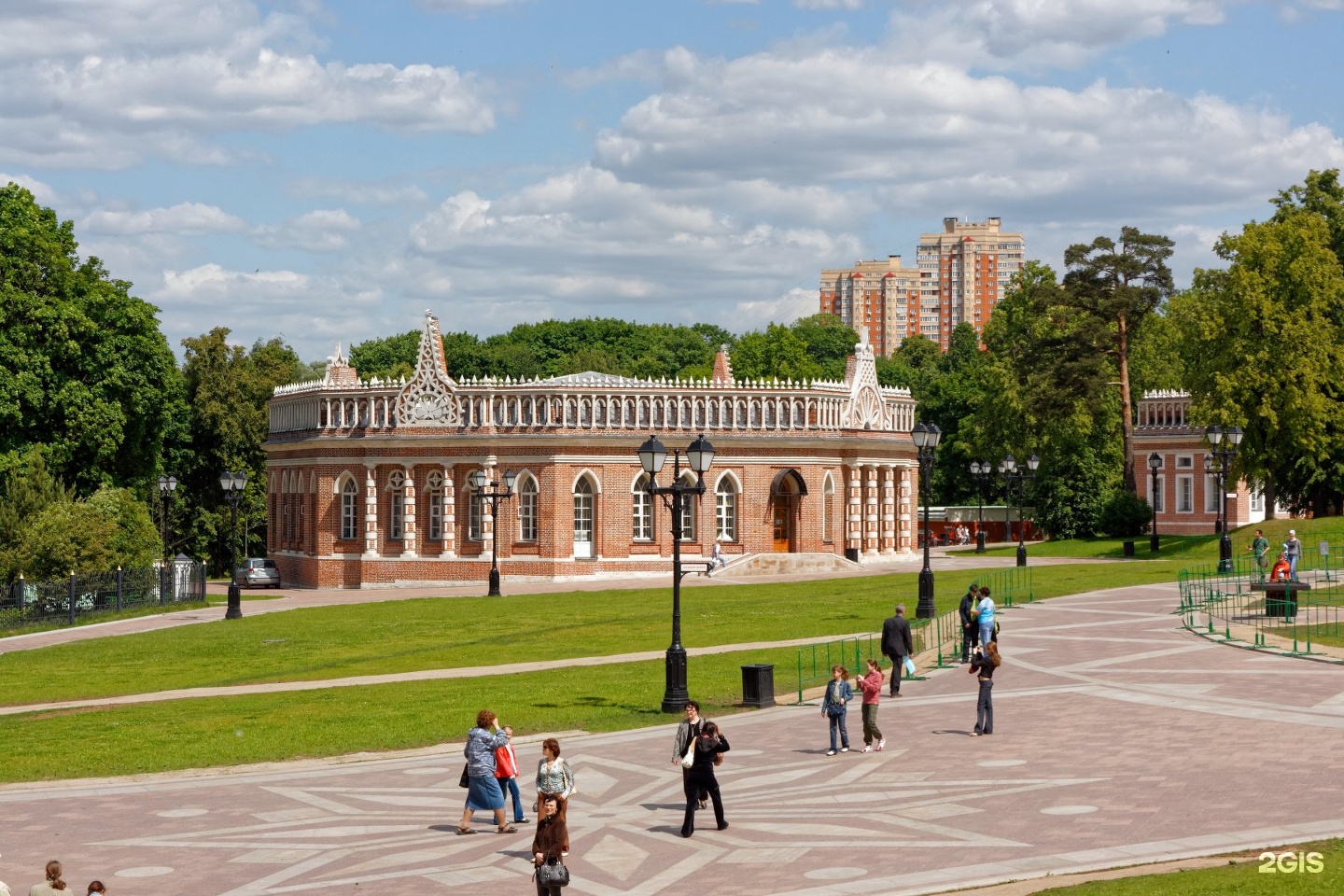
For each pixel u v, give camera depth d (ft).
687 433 298.97
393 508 310.24
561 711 132.26
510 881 80.89
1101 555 328.70
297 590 312.09
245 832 92.84
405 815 97.19
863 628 189.37
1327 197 330.95
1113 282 374.02
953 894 73.31
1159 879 72.23
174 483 273.75
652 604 227.61
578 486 297.74
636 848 86.43
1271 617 179.83
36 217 283.59
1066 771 100.48
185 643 192.75
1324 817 84.53
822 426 308.81
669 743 118.83
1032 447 402.72
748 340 585.22
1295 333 298.76
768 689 134.00
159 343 300.40
